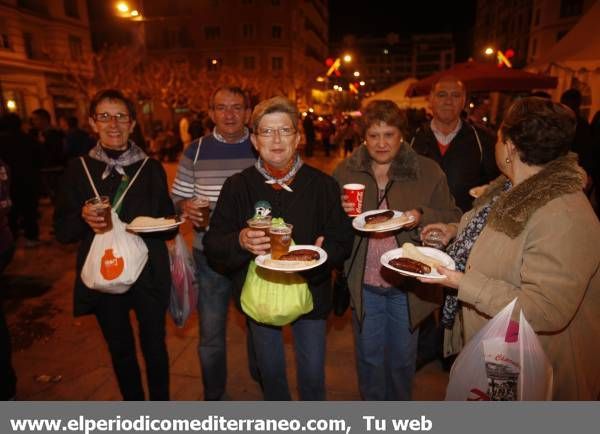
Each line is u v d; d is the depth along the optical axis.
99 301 2.49
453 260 2.06
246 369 3.54
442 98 3.47
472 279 1.70
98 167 2.48
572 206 1.52
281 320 2.15
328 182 2.31
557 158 1.64
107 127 2.44
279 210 2.24
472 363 1.66
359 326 2.63
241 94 2.81
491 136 3.64
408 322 2.52
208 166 2.88
